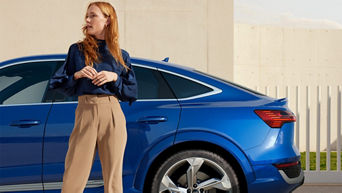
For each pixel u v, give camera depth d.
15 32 8.39
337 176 6.49
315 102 11.82
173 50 8.42
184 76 4.41
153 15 8.41
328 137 6.68
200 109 4.27
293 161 4.33
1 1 8.37
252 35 12.07
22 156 4.13
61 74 3.42
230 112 4.28
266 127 4.28
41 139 4.13
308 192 5.88
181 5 8.41
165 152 4.26
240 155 4.20
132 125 4.18
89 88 3.40
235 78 11.84
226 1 8.39
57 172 4.12
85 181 3.47
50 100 4.27
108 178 3.47
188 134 4.20
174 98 4.33
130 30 8.41
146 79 4.38
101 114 3.41
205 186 4.23
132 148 4.18
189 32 8.41
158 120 4.20
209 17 8.40
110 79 3.36
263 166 4.22
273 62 12.20
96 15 3.46
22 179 4.13
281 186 4.26
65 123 4.15
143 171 4.17
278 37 12.27
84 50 3.45
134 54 8.41
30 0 8.38
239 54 11.88
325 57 12.30
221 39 8.41
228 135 4.21
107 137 3.43
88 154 3.42
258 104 4.36
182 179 4.31
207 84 4.41
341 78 12.28
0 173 4.13
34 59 4.46
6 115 4.19
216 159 4.22
